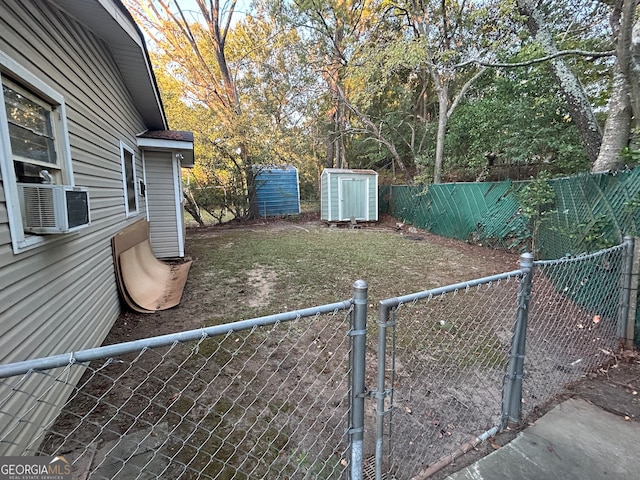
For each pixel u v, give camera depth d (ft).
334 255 21.43
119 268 12.29
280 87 41.24
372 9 37.14
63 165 8.38
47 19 7.81
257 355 8.92
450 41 32.32
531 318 10.69
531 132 23.68
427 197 31.89
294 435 6.07
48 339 6.83
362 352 4.05
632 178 9.90
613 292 8.76
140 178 19.49
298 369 8.27
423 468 5.12
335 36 38.91
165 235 21.43
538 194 17.02
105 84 12.43
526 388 7.03
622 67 12.44
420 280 15.81
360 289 3.91
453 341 9.58
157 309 12.45
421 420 6.33
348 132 43.04
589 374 7.54
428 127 39.17
